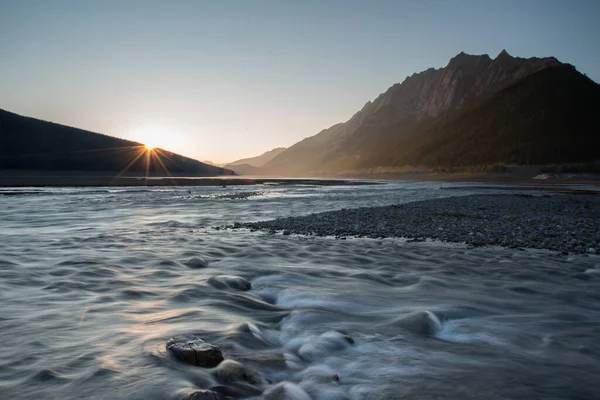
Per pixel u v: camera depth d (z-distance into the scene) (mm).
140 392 3682
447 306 6996
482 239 14227
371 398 3820
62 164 122812
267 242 13578
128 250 11875
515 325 6109
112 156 142875
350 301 7223
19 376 4012
